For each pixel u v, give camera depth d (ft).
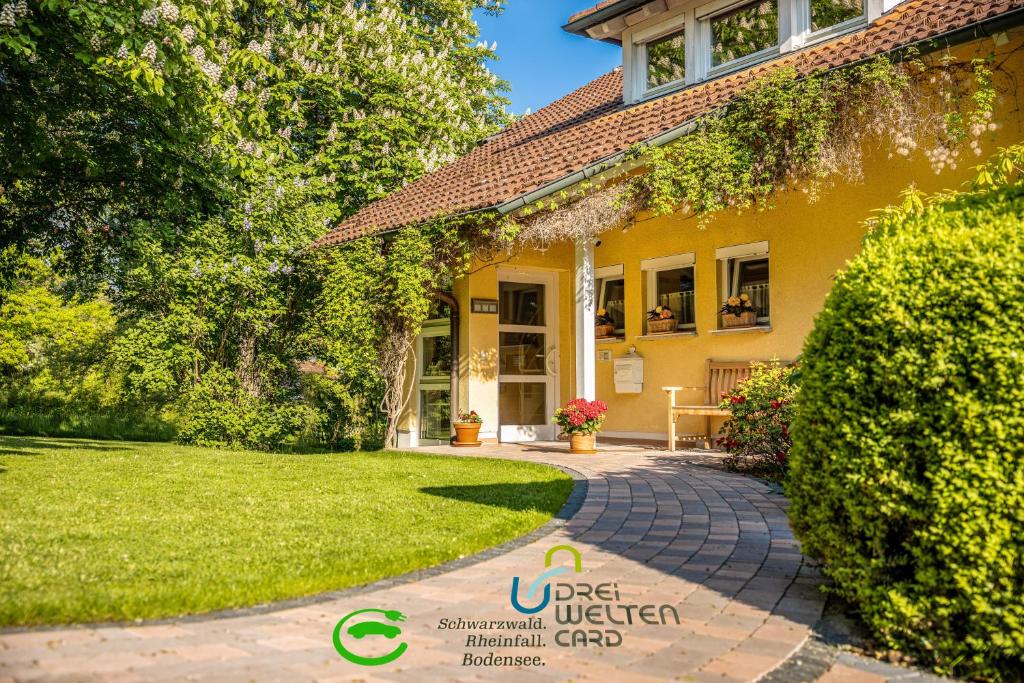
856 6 33.86
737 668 9.90
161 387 38.78
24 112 37.65
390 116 64.95
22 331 54.08
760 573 14.47
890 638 10.87
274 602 12.32
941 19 25.54
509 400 44.16
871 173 31.81
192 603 11.77
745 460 30.22
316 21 66.59
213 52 40.86
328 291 38.73
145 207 44.78
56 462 29.40
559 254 45.03
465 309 41.65
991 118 25.86
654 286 42.09
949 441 10.52
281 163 54.24
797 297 34.63
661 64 42.65
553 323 45.93
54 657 9.53
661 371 40.75
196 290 38.86
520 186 34.19
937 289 10.97
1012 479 10.11
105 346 54.60
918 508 10.82
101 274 48.19
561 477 26.99
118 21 33.42
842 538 11.89
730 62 38.65
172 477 25.68
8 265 48.52
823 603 12.66
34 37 34.35
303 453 38.70
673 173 28.78
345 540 16.56
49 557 14.25
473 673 9.57
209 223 40.75
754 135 27.78
